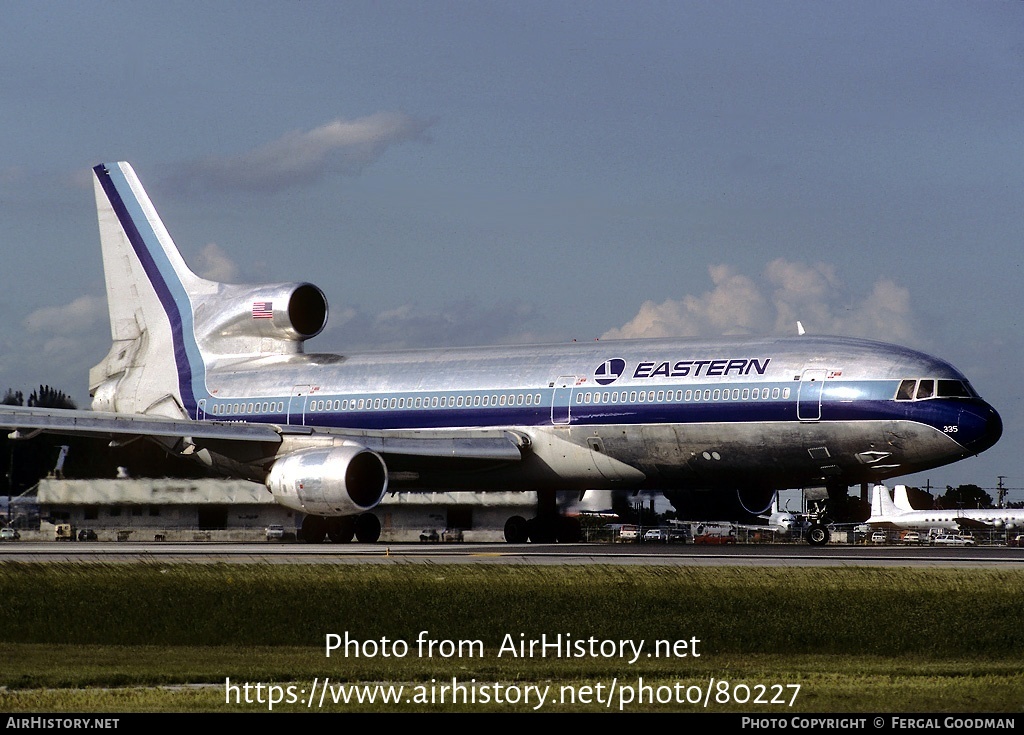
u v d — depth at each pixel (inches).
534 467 4084.6
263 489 4527.6
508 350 4279.0
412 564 2748.5
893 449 3550.7
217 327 4749.0
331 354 4608.8
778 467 3708.2
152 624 2133.4
